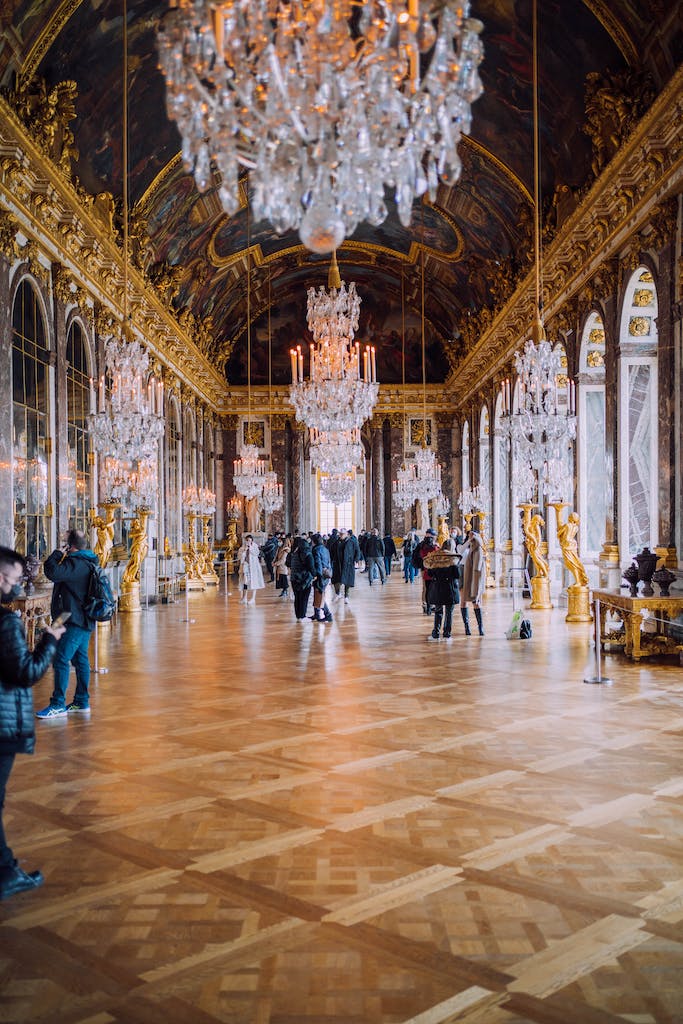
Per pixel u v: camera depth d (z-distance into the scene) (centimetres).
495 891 435
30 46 1345
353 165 611
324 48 582
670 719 815
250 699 933
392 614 1912
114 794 601
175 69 593
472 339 3256
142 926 401
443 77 586
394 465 4072
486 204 2456
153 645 1398
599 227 1688
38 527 1546
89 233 1725
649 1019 322
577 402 1894
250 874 460
